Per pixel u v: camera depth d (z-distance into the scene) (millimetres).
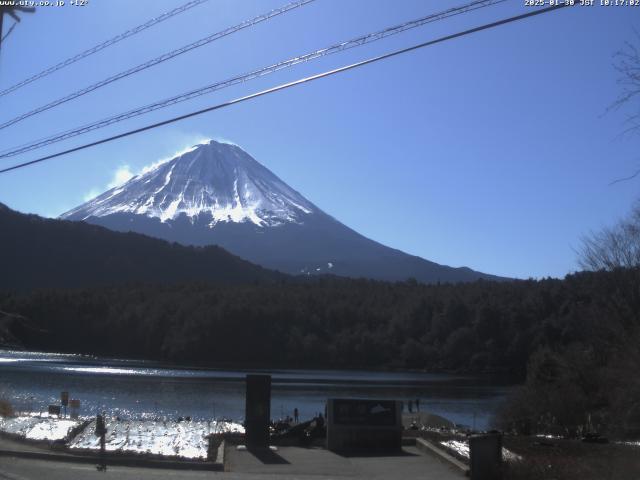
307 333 137375
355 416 18094
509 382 99562
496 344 112875
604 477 12680
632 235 38719
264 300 148250
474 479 13133
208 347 132125
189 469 14844
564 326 92062
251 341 133000
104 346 140250
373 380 100938
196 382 85375
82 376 86562
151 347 137750
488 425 43500
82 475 13547
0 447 16531
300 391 78750
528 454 15547
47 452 15898
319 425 19516
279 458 16281
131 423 20328
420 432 20516
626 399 26203
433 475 14391
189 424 20484
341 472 14734
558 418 33156
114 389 71375
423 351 124562
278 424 21234
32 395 59500
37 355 128500
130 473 14039
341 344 132125
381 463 15891
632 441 20750
